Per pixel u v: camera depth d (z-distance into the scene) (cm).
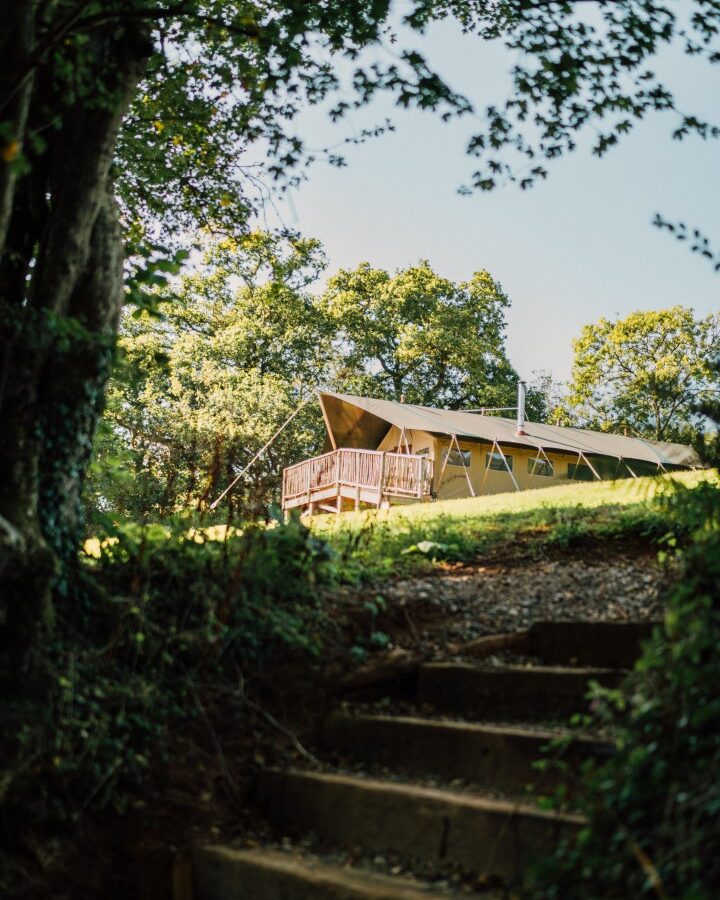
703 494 808
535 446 2950
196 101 1004
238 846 445
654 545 847
